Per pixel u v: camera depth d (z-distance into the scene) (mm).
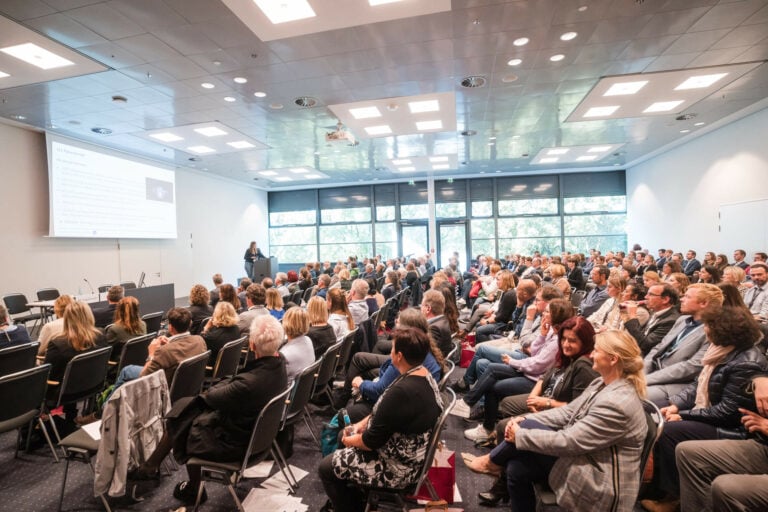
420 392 1736
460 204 14227
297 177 13109
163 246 10727
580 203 13477
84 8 3863
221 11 3971
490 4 3945
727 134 8484
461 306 7863
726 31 4570
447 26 4328
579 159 11539
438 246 14352
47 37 4359
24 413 2496
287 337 2840
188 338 2857
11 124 7230
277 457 2514
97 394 3186
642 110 7238
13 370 2928
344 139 7141
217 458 1981
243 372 2096
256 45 4637
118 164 9227
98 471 1980
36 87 5625
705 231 9328
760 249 7801
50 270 7918
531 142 9391
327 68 5266
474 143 9305
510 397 2611
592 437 1566
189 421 2059
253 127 7688
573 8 4062
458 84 5887
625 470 1557
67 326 2977
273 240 15734
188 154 9727
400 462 1737
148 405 2197
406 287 7738
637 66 5426
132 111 6691
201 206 12180
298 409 2543
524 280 4195
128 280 9656
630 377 1636
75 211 8211
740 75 5789
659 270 8867
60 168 7918
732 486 1583
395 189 14602
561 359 2346
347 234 15039
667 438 2039
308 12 3988
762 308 4387
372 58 5012
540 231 13719
